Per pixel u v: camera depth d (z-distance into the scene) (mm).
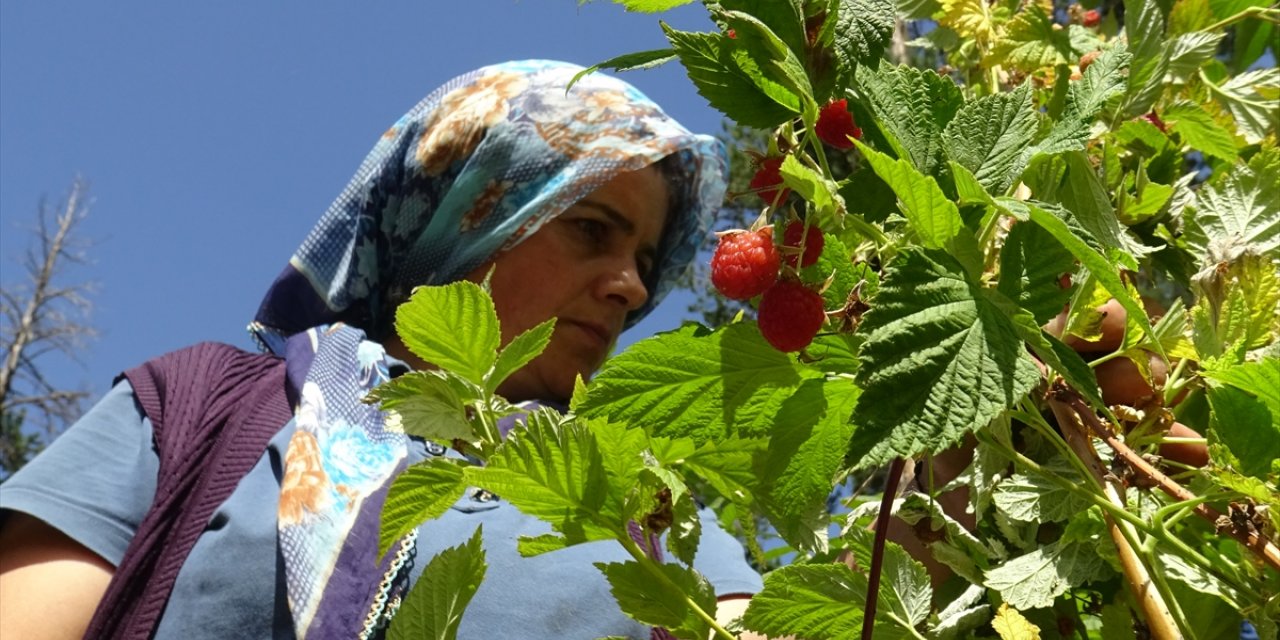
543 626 1600
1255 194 1533
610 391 1032
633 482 1142
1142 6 1589
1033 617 1531
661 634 1615
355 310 2242
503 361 1145
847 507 1677
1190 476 1262
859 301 1033
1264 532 1090
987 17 1978
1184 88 1965
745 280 1001
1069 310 1307
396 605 1564
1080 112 1091
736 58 1076
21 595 1610
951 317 902
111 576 1657
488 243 2133
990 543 1455
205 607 1569
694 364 1035
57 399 14094
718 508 1993
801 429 1037
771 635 1199
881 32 1097
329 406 1714
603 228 2219
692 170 2441
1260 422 1113
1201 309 1275
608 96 2256
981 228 1060
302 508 1591
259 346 2262
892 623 1227
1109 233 1204
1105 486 1134
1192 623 1278
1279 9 1846
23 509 1631
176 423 1729
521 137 2158
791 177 983
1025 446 1387
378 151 2275
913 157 1097
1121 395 1308
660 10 1118
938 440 849
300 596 1529
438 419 1130
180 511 1653
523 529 1694
